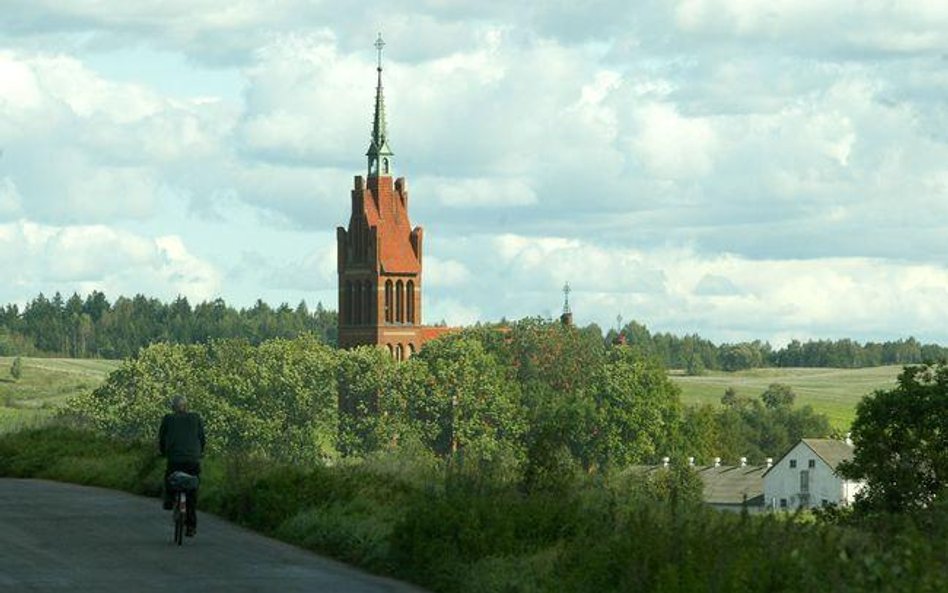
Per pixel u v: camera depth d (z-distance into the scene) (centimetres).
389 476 7219
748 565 4125
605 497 6019
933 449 12350
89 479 9106
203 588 4919
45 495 8181
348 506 6506
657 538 4612
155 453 8506
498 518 5497
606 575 4569
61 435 10912
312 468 7344
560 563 4859
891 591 3856
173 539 6231
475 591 4991
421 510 5712
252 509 6894
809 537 4578
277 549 6050
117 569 5306
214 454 8550
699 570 4234
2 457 10200
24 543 5984
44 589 4803
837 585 3956
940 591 3762
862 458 12631
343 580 5259
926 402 12825
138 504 7669
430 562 5362
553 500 5797
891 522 5238
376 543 5841
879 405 13075
